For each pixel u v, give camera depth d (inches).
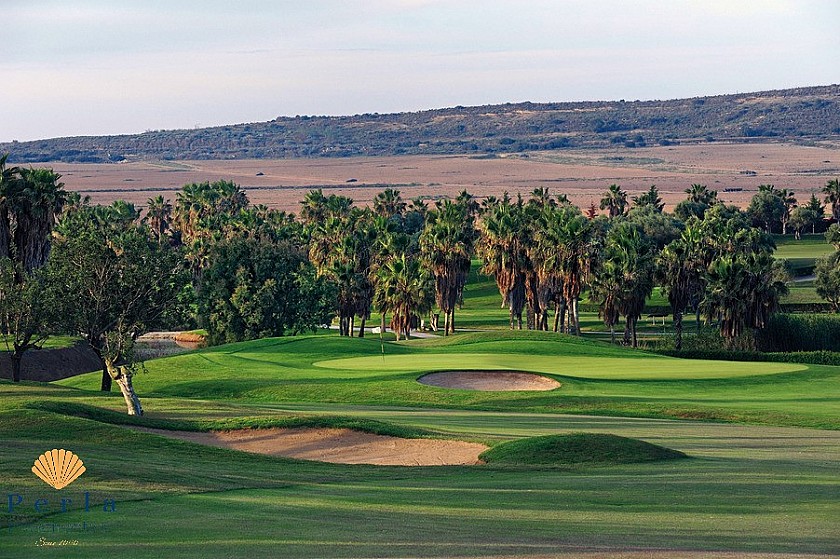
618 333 4918.8
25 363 3211.1
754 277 3853.3
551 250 4244.6
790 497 970.7
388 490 1024.9
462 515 873.5
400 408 2065.7
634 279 4074.8
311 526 803.4
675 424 1786.4
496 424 1734.7
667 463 1237.7
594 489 1028.5
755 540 765.9
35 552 687.7
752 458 1295.5
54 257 2094.0
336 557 685.3
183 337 4845.0
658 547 734.5
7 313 2459.4
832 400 2181.3
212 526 791.7
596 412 2034.9
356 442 1464.1
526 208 4835.1
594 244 4192.9
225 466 1176.8
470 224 6579.7
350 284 4586.6
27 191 3459.6
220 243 4375.0
